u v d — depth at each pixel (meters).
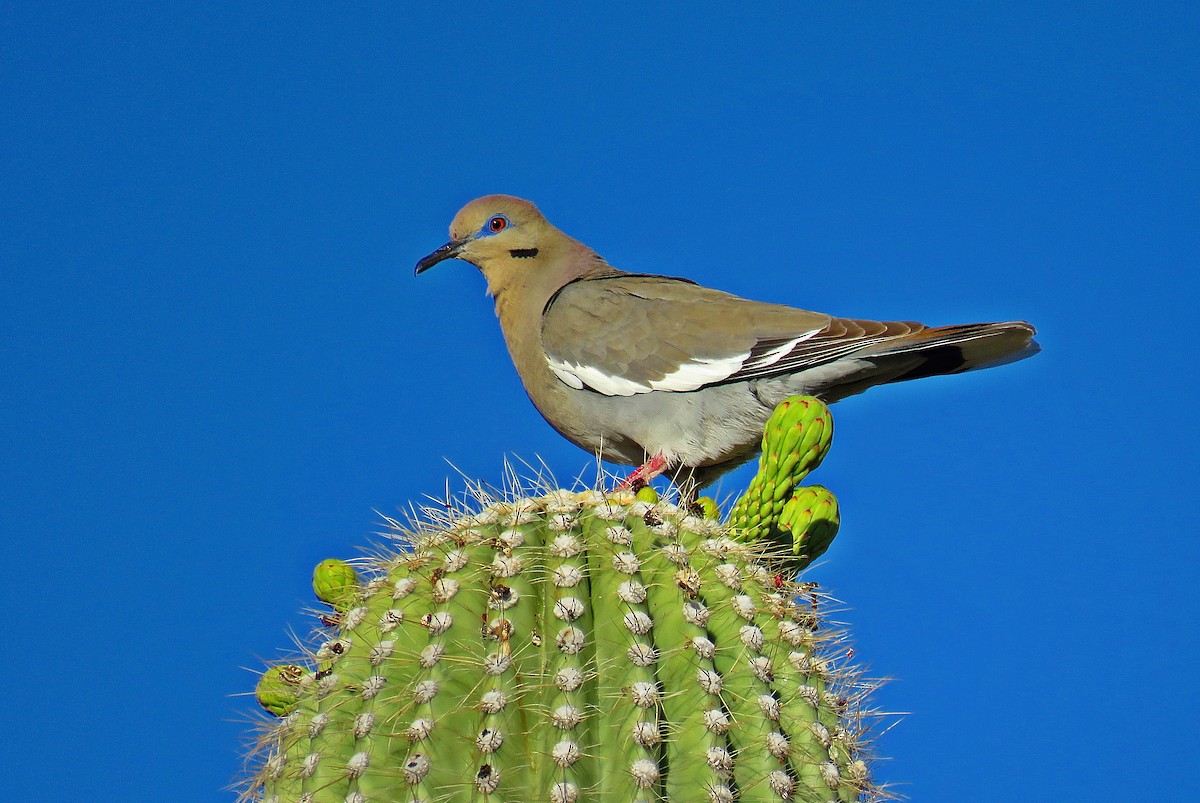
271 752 7.26
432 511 7.85
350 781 6.52
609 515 7.44
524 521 7.36
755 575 7.63
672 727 6.69
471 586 7.08
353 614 7.34
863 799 7.27
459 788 6.42
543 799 6.39
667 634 6.98
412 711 6.65
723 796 6.45
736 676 6.99
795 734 7.01
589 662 6.81
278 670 7.70
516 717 6.58
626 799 6.43
